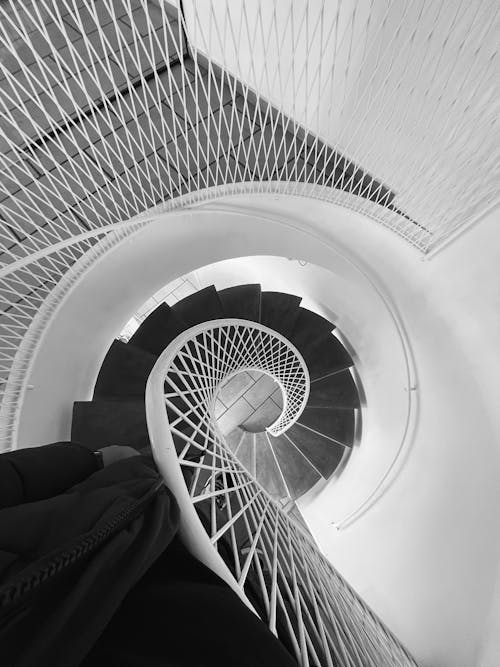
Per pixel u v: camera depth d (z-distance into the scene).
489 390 2.52
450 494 2.67
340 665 1.19
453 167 2.32
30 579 0.48
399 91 2.16
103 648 0.64
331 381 4.21
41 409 2.48
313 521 4.29
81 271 2.50
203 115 2.88
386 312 3.43
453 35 1.93
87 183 2.67
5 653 0.47
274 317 3.99
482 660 1.86
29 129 2.65
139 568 0.73
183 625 0.71
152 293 3.12
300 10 2.27
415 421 3.31
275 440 4.67
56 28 2.70
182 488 1.14
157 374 1.67
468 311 2.61
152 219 2.36
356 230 3.07
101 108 2.75
